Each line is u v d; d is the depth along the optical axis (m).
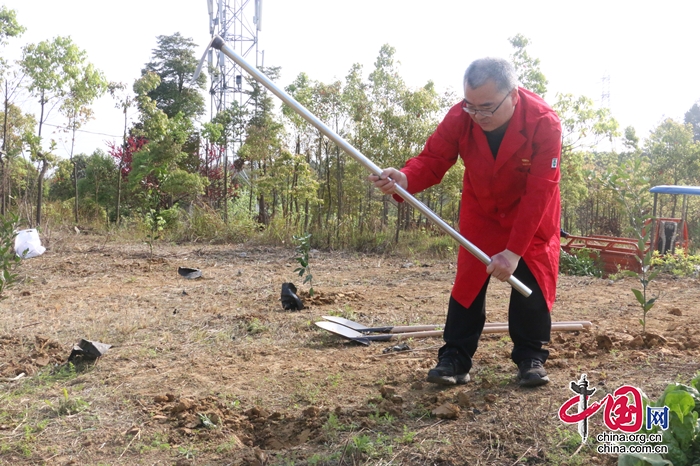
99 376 4.24
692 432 2.25
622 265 11.30
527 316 3.69
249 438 3.20
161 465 2.92
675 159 24.08
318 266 10.22
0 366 4.45
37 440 3.19
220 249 12.29
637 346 4.44
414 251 12.26
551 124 3.38
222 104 19.61
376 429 3.14
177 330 5.56
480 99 3.25
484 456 2.79
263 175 15.71
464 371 3.81
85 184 21.09
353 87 14.76
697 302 6.78
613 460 2.67
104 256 10.89
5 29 14.77
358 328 5.32
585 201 22.11
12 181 15.93
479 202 3.69
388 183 3.41
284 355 4.71
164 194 18.69
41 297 7.21
